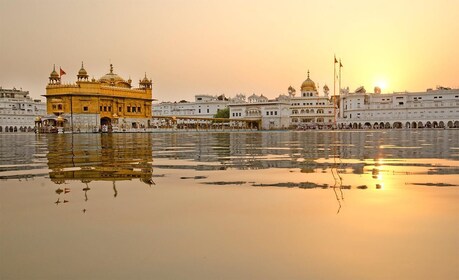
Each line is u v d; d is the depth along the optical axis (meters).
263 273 3.52
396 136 47.69
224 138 47.94
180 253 4.02
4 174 10.38
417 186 8.04
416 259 3.81
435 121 131.38
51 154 18.34
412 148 21.80
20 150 21.94
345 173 10.34
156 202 6.51
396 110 137.25
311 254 3.96
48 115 100.75
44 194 7.30
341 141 33.94
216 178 9.48
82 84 100.38
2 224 5.15
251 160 14.61
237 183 8.62
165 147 25.30
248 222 5.18
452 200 6.53
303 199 6.71
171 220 5.31
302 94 167.62
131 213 5.72
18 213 5.75
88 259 3.87
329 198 6.78
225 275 3.48
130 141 37.88
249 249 4.12
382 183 8.49
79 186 8.25
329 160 14.38
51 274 3.52
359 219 5.28
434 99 136.62
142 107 117.19
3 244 4.32
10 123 130.75
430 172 10.43
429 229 4.77
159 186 8.23
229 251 4.08
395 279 3.37
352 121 144.75
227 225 5.04
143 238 4.52
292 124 157.50
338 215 5.52
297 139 41.16
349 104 149.62
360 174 10.11
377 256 3.89
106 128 99.56
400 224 5.01
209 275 3.48
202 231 4.79
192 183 8.66
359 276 3.44
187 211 5.84
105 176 9.91
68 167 12.14
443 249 4.06
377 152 18.56
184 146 26.58
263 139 42.50
